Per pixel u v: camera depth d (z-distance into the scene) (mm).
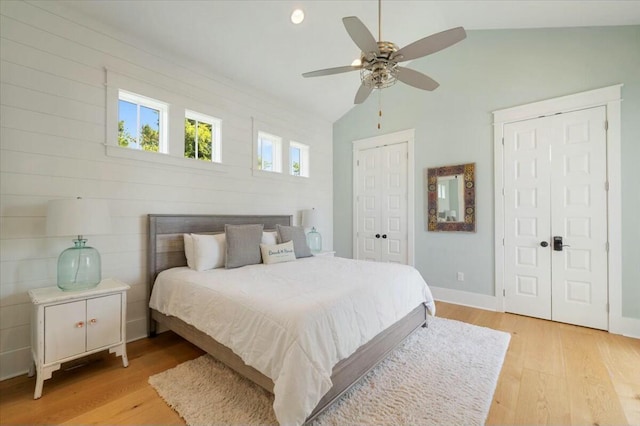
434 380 1957
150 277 2705
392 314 2221
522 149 3314
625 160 2762
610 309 2816
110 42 2516
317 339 1535
